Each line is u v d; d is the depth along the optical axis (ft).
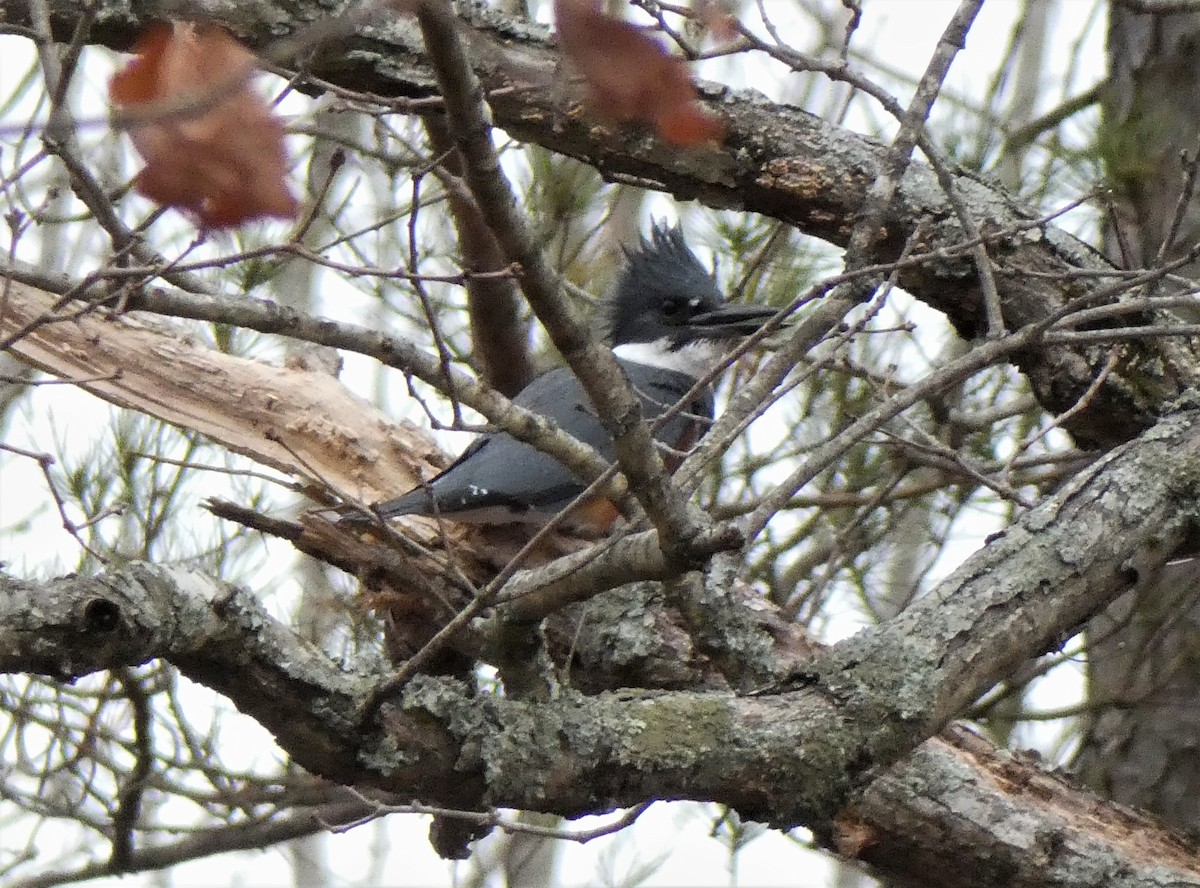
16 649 14.96
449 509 26.00
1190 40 29.91
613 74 9.20
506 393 31.50
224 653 16.28
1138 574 21.16
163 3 11.49
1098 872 22.21
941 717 19.17
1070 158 30.35
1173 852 22.76
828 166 26.21
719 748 18.31
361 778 17.35
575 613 24.77
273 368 27.71
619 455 15.26
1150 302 18.78
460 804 18.43
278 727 16.93
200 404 27.14
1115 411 25.48
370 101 16.29
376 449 27.27
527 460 26.58
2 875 29.94
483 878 35.63
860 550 31.94
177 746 29.94
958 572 20.48
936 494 33.45
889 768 19.56
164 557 29.30
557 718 17.92
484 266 27.14
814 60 20.59
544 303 14.52
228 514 23.52
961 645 19.57
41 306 26.35
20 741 29.66
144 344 26.99
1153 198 29.53
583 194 30.89
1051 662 29.27
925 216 22.54
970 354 18.78
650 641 24.50
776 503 17.78
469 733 17.46
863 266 20.63
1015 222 25.90
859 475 32.50
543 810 17.97
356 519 22.34
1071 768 31.19
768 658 21.04
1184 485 21.80
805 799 18.58
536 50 24.91
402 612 24.06
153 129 8.99
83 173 14.16
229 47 9.08
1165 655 30.27
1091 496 21.43
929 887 23.24
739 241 33.71
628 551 16.33
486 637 18.16
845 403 32.14
